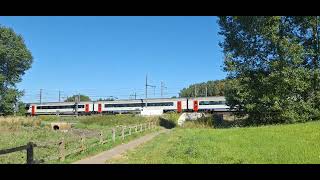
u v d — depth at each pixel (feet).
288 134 96.07
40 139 106.93
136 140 112.27
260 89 157.69
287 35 161.48
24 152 72.59
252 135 98.32
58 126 171.53
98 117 251.60
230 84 163.43
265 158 59.06
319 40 165.17
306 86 153.28
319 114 155.63
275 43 155.33
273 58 158.40
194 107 269.85
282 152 65.05
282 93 155.74
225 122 197.16
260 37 159.22
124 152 76.74
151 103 291.38
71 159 63.67
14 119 181.98
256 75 160.45
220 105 260.62
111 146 88.79
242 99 159.74
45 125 180.96
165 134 138.51
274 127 119.55
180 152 68.69
